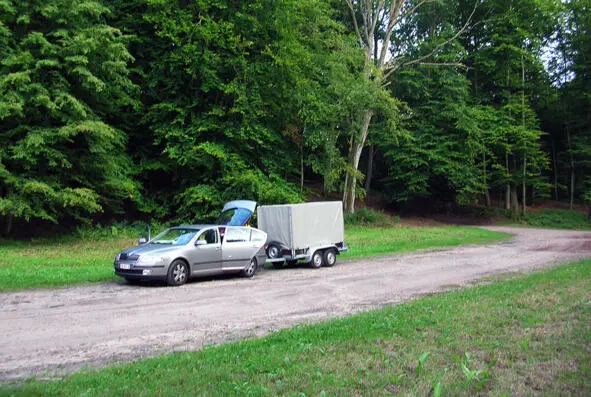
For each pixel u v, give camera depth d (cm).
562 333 644
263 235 1514
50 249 1962
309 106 3080
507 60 4409
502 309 816
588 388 450
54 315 867
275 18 2855
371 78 3544
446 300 939
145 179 2995
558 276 1255
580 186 4875
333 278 1403
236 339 717
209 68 2619
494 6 4406
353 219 3538
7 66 1900
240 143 2792
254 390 438
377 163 5069
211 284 1287
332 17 4234
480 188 4644
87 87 2080
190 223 2691
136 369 520
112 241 2272
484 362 529
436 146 4159
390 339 630
